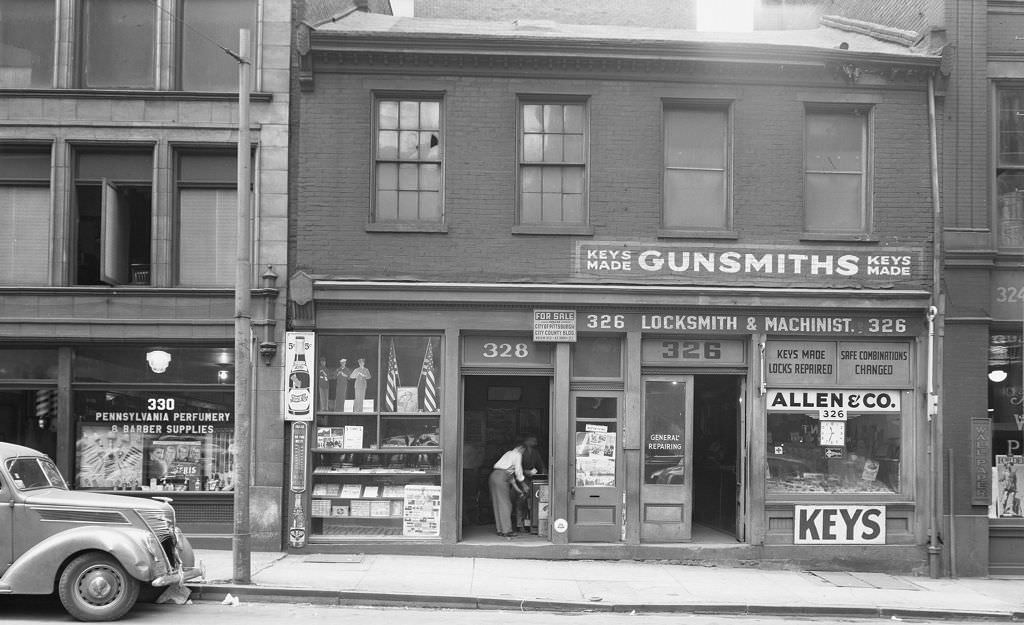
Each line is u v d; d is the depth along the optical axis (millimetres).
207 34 14398
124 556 9430
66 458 13758
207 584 10992
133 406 14070
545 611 10883
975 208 14273
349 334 14016
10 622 9422
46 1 14398
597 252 14070
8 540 9664
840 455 14305
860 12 17922
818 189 14570
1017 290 14320
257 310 13766
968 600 11992
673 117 14500
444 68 14109
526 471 14836
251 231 13961
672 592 11719
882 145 14391
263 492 13633
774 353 14289
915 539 14070
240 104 11430
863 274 14250
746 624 10586
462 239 14016
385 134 14258
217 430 14055
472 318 13922
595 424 14172
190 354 14086
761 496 13969
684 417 14297
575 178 14344
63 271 13875
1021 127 14656
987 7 14594
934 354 14016
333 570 12312
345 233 13945
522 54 13992
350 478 13977
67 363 13875
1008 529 14039
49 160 14188
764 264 14188
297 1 14297
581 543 13867
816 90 14383
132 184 14211
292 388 13695
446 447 13859
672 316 14047
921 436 14180
